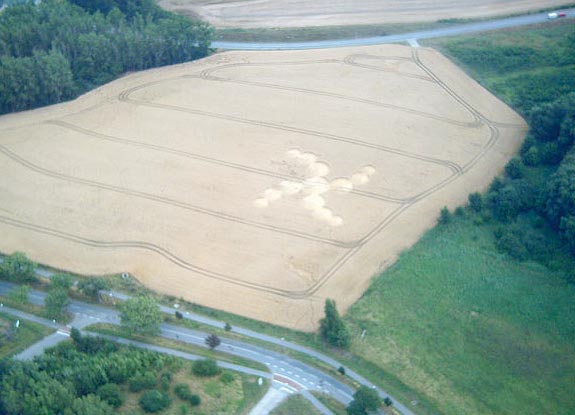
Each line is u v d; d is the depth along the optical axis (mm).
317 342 160625
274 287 173875
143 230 191000
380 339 160750
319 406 145500
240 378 151375
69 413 134375
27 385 139375
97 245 186375
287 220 194500
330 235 189625
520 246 184750
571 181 186875
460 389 149875
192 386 147250
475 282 175750
